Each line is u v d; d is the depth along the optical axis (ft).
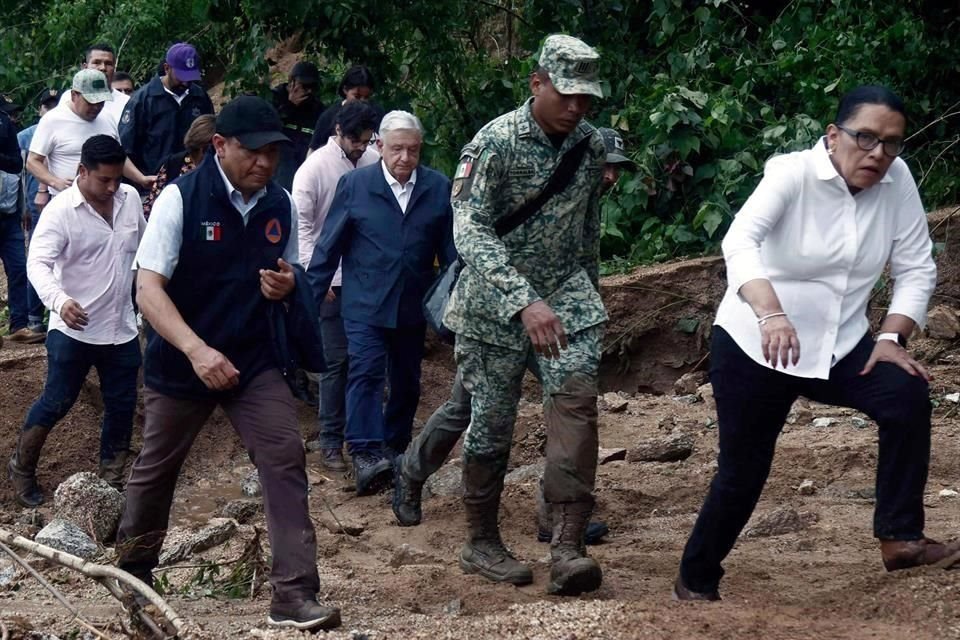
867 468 29.09
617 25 46.52
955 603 16.96
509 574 21.58
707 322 39.27
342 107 32.24
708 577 18.90
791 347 16.51
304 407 35.94
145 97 36.94
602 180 21.11
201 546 25.70
